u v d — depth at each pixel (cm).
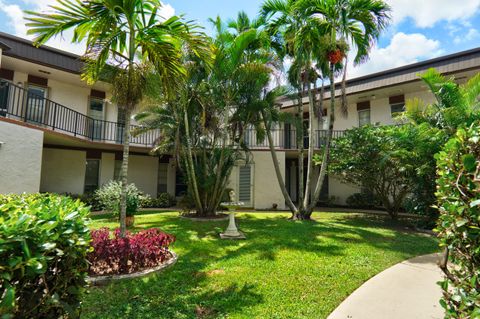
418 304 336
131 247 437
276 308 324
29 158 814
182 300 344
